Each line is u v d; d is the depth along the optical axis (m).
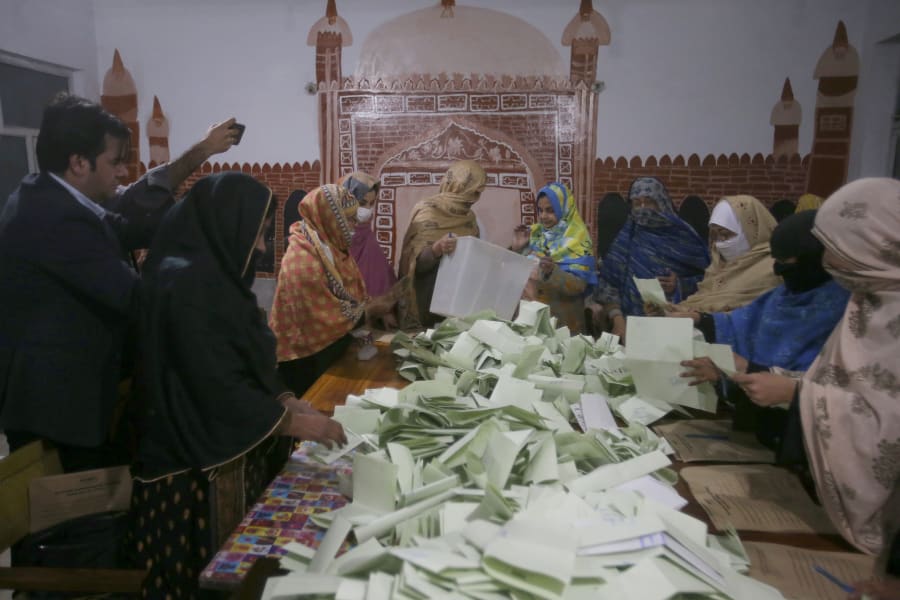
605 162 3.21
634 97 3.13
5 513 1.30
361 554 0.88
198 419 1.24
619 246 3.12
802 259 1.42
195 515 1.28
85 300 1.58
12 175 2.90
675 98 3.11
